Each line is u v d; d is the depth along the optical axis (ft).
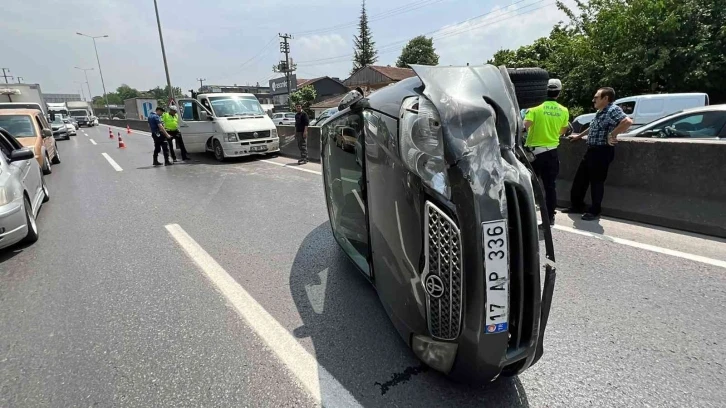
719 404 6.81
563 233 15.06
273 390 7.44
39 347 9.00
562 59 63.46
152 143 62.95
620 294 10.48
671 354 8.12
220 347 8.81
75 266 13.56
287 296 11.05
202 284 11.95
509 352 6.57
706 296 10.21
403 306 7.95
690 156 14.64
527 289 6.48
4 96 63.36
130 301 11.01
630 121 14.90
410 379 7.66
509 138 6.30
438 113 6.22
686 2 47.37
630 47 51.37
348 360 8.26
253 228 17.21
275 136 39.75
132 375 7.96
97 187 27.78
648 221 15.79
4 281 12.54
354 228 11.13
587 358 8.11
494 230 5.88
